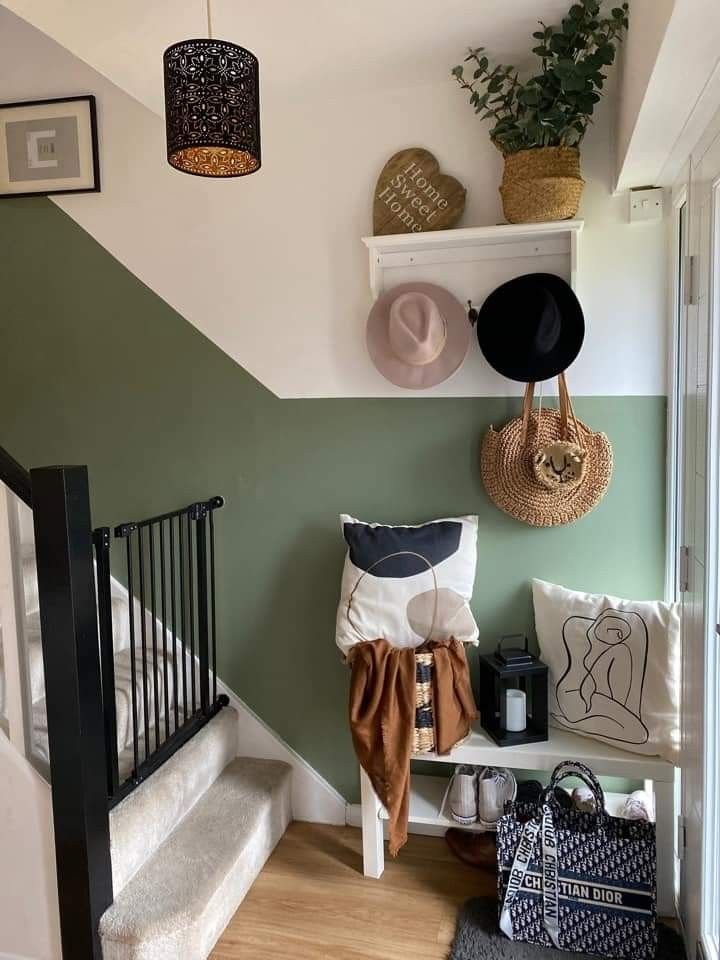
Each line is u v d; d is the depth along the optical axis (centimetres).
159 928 186
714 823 175
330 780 273
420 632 236
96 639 187
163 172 267
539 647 244
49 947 194
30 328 284
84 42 201
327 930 214
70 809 183
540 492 238
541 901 206
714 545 170
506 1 191
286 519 269
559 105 214
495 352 232
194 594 280
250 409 268
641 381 236
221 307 267
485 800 229
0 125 276
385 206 245
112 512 284
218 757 259
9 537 186
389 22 198
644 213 228
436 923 217
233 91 170
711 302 166
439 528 244
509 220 228
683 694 204
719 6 123
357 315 256
